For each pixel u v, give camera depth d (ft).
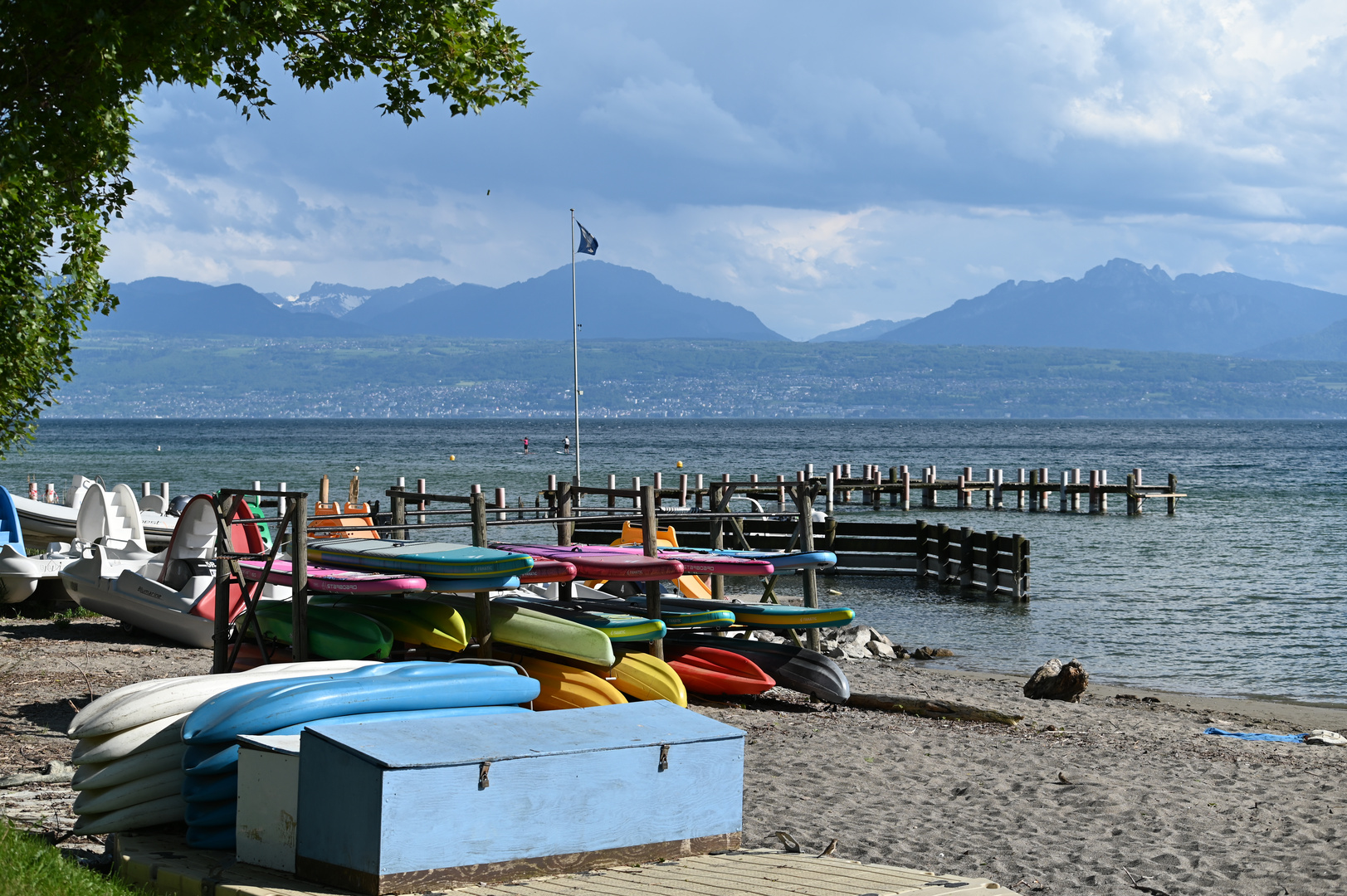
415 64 29.55
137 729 19.30
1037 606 76.23
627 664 34.01
